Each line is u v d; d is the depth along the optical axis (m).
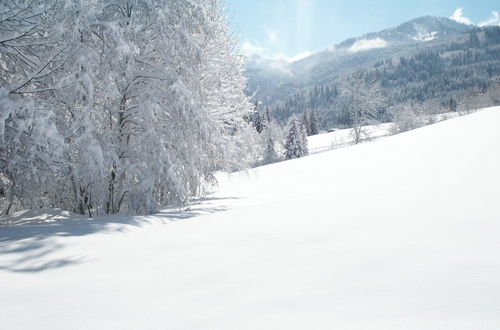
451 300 1.69
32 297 2.22
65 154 6.87
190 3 8.59
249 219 4.59
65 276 2.66
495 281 1.85
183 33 8.38
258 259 2.76
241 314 1.77
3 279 2.62
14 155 6.43
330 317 1.63
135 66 8.94
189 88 9.02
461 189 5.49
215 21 11.84
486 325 1.42
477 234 2.83
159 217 6.23
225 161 10.14
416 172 9.89
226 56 12.50
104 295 2.21
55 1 7.00
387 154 16.81
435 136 19.53
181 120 8.39
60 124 7.64
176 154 8.85
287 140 57.28
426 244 2.67
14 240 4.13
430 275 2.03
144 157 8.17
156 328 1.69
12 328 1.78
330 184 11.00
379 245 2.77
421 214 3.79
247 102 13.18
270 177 16.08
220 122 11.89
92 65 7.27
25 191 7.35
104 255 3.22
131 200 7.88
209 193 12.04
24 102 5.80
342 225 3.62
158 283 2.39
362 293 1.89
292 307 1.80
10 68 7.68
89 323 1.80
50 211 8.03
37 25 6.67
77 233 4.49
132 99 9.18
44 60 7.17
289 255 2.78
